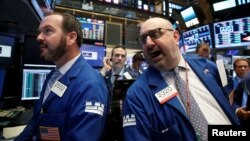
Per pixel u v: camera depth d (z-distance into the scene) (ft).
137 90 3.40
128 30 11.93
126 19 12.97
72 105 2.96
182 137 3.11
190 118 3.26
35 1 4.38
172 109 3.20
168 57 3.46
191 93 3.45
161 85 3.41
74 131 2.75
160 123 3.13
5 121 4.58
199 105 3.37
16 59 6.03
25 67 5.87
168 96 3.28
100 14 12.05
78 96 2.96
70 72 3.25
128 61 11.47
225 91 3.67
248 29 9.12
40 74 6.11
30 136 3.44
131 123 3.10
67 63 3.35
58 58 3.30
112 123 3.53
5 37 5.51
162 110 3.22
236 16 9.99
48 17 3.23
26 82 5.87
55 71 3.62
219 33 9.96
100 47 9.81
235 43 9.57
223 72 3.76
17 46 5.88
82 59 3.47
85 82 3.06
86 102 2.90
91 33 10.92
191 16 11.68
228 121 3.39
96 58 9.72
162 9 14.78
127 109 3.25
